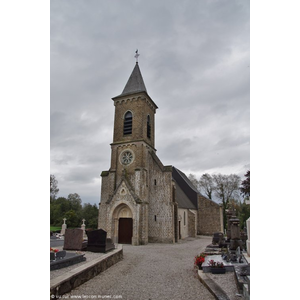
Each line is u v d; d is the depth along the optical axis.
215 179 49.97
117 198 24.66
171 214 25.27
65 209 45.50
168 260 14.16
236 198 46.44
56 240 22.80
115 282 9.09
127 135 27.62
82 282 8.70
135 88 29.28
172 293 7.84
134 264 12.80
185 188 41.19
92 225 43.22
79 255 10.95
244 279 7.43
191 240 29.34
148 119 29.52
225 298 6.84
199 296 7.49
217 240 20.30
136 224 23.31
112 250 14.09
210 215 38.75
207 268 9.99
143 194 24.86
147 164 27.05
